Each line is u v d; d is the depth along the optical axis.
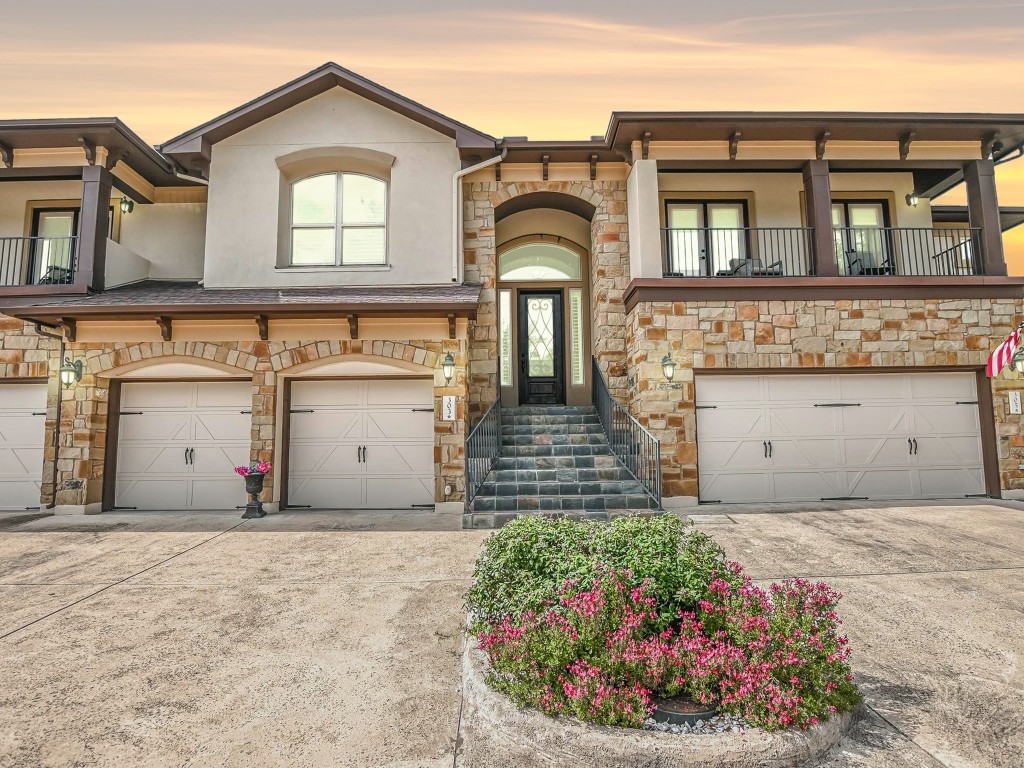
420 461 10.18
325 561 6.57
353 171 11.43
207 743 2.96
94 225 10.38
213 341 10.01
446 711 3.29
